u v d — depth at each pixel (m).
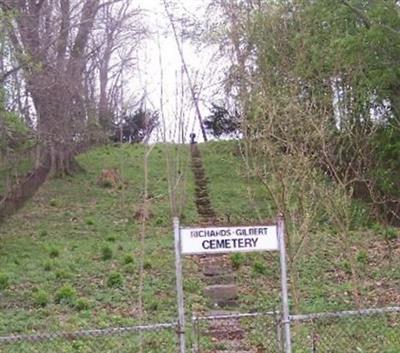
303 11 17.91
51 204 22.92
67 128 21.91
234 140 25.06
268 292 12.75
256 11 19.59
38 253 16.50
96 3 24.33
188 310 11.59
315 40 16.98
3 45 16.14
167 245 16.69
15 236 18.66
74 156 28.67
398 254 14.92
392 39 15.49
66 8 24.02
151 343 9.75
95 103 27.05
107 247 15.78
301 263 13.94
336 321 10.38
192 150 29.72
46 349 9.62
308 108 12.91
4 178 22.92
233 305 12.09
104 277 13.89
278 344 8.37
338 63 16.12
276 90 14.82
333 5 16.70
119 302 12.24
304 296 12.12
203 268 14.39
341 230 12.80
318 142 14.38
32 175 23.56
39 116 20.39
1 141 18.06
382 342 9.50
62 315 11.56
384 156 16.64
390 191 16.84
